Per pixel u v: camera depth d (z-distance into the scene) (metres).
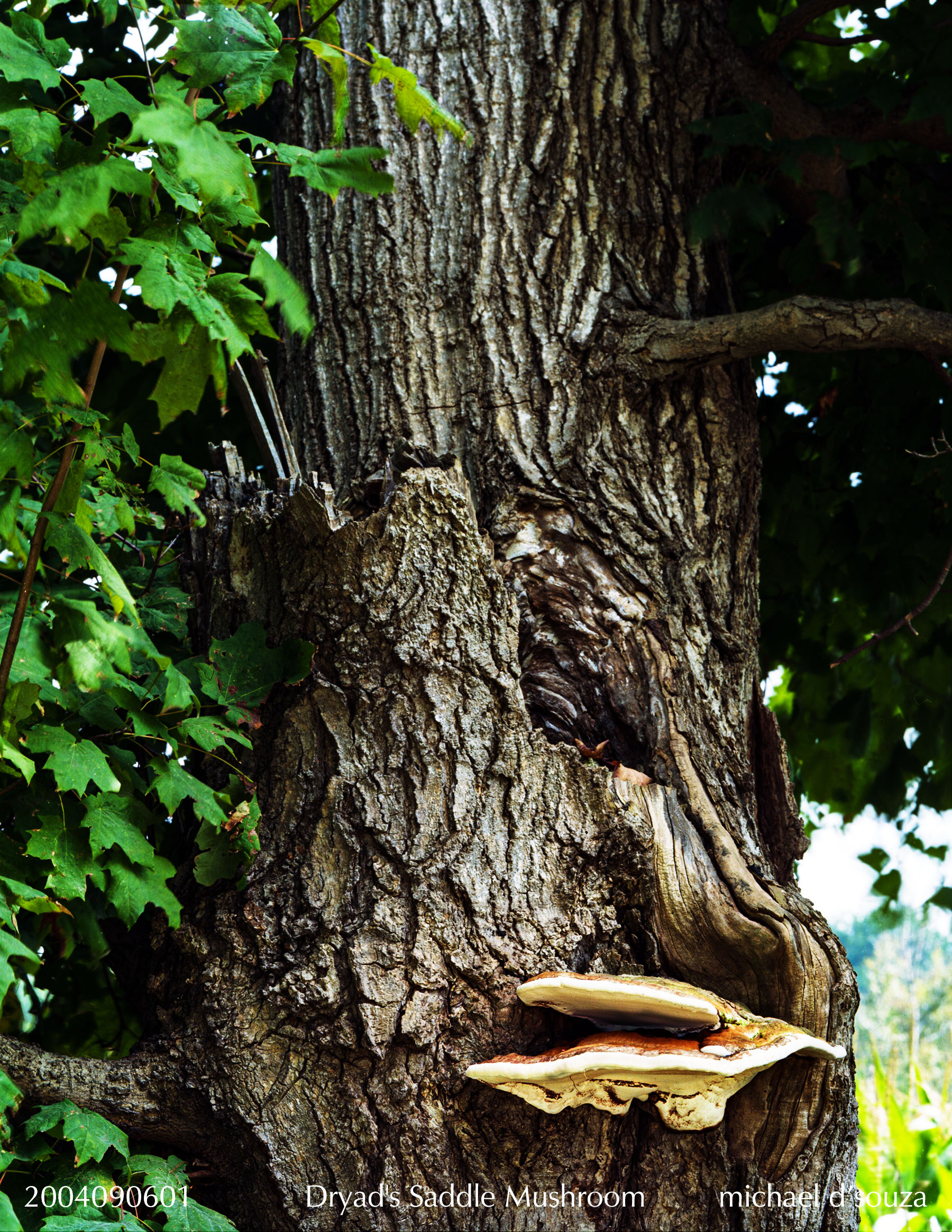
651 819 2.03
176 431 3.48
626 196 2.64
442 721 2.00
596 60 2.69
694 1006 1.73
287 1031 1.90
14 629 1.64
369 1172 1.85
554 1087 1.79
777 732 2.45
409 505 2.02
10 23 1.92
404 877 1.94
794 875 2.34
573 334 2.51
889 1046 13.91
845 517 3.79
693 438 2.53
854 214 3.19
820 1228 1.94
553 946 1.92
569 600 2.27
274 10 1.75
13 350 1.41
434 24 2.68
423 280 2.58
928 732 4.29
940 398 3.50
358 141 2.68
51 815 1.88
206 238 1.56
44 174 1.47
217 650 2.05
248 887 2.00
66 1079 1.89
